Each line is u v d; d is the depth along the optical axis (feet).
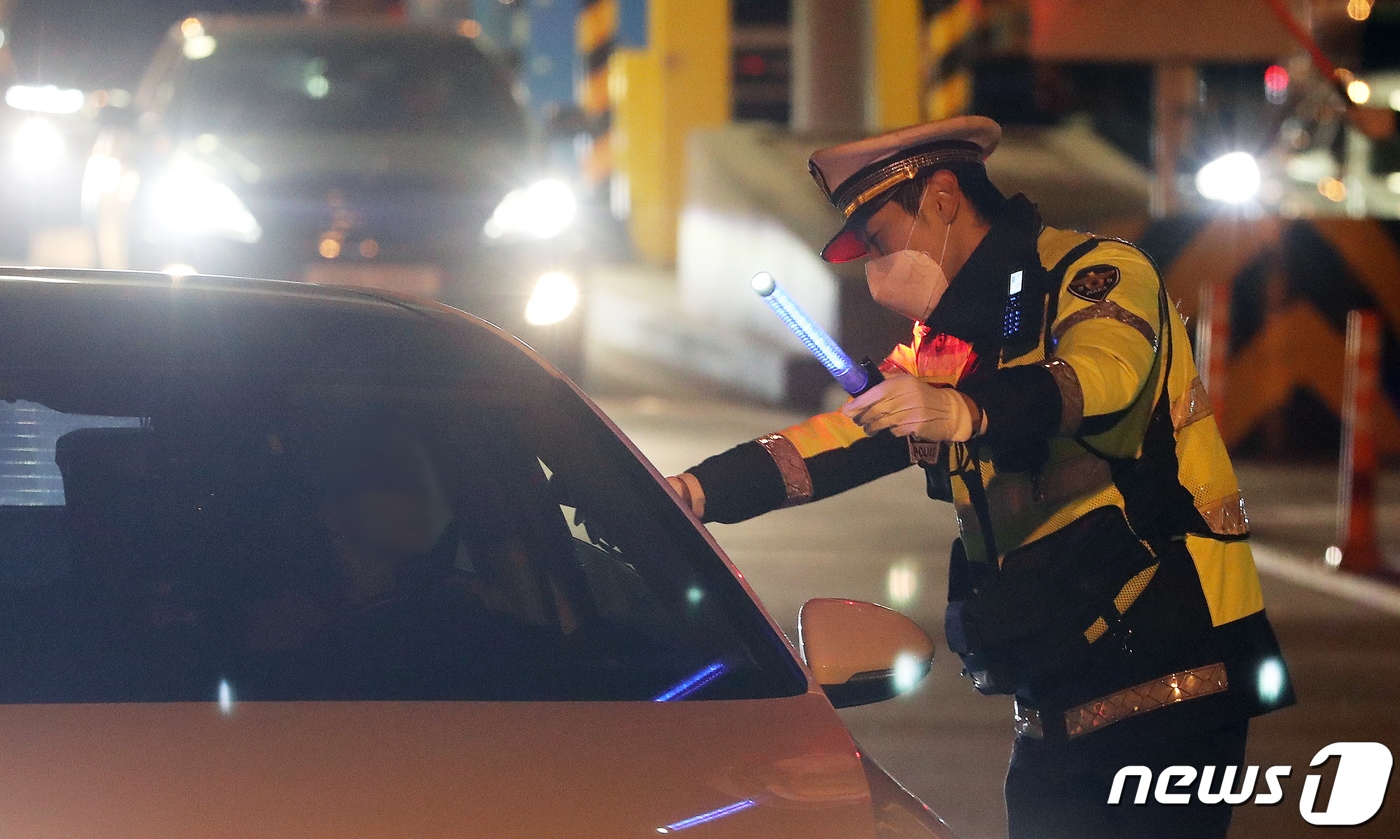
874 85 134.72
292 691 22.27
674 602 25.25
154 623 23.11
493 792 20.26
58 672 22.13
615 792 20.58
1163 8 114.52
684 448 90.48
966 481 27.45
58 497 24.77
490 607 24.62
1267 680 26.73
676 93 157.89
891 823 21.18
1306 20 111.14
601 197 160.45
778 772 21.63
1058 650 26.53
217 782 19.86
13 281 28.45
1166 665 26.40
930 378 27.63
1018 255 26.53
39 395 25.85
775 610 62.80
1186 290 109.60
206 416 26.07
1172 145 128.47
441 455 26.76
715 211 131.64
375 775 20.30
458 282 75.05
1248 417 109.09
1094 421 24.90
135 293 28.32
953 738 50.39
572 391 28.68
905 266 26.78
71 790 19.53
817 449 29.32
